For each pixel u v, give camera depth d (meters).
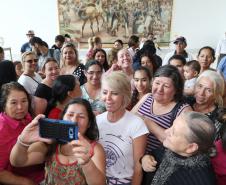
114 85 1.37
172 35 8.93
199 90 1.77
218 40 8.95
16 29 8.98
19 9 8.81
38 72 3.62
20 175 1.49
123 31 8.89
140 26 8.86
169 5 8.70
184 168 1.06
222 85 1.76
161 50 8.87
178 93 1.62
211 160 1.24
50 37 9.02
